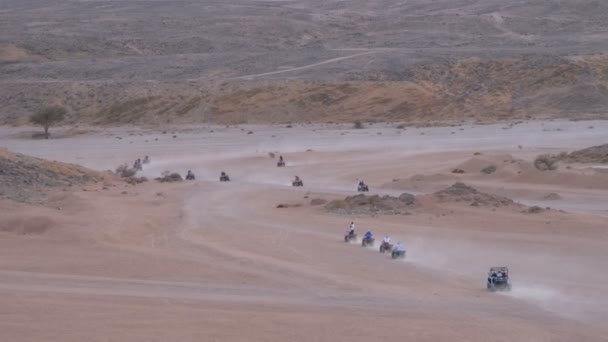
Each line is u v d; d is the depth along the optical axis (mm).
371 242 119688
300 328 66688
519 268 104562
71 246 109812
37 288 82688
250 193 184750
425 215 150125
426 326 69312
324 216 150375
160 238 121750
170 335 62812
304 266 101750
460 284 93312
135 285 86625
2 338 60656
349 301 80312
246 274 94438
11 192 147375
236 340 62281
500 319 74062
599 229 133125
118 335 62375
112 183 189125
